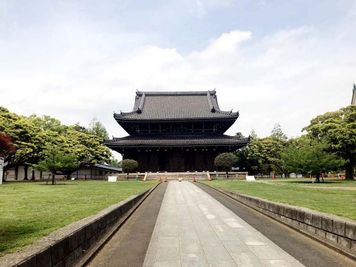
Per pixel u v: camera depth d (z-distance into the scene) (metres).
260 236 11.96
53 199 21.42
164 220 15.52
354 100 69.88
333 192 26.42
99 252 9.97
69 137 77.38
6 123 52.19
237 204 21.55
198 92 83.38
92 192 28.05
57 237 7.66
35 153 57.03
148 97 82.31
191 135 72.19
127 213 17.11
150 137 71.44
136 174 61.09
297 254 9.55
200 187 36.53
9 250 7.00
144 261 9.04
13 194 25.97
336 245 9.93
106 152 81.25
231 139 68.88
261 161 81.00
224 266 8.54
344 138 50.22
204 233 12.56
